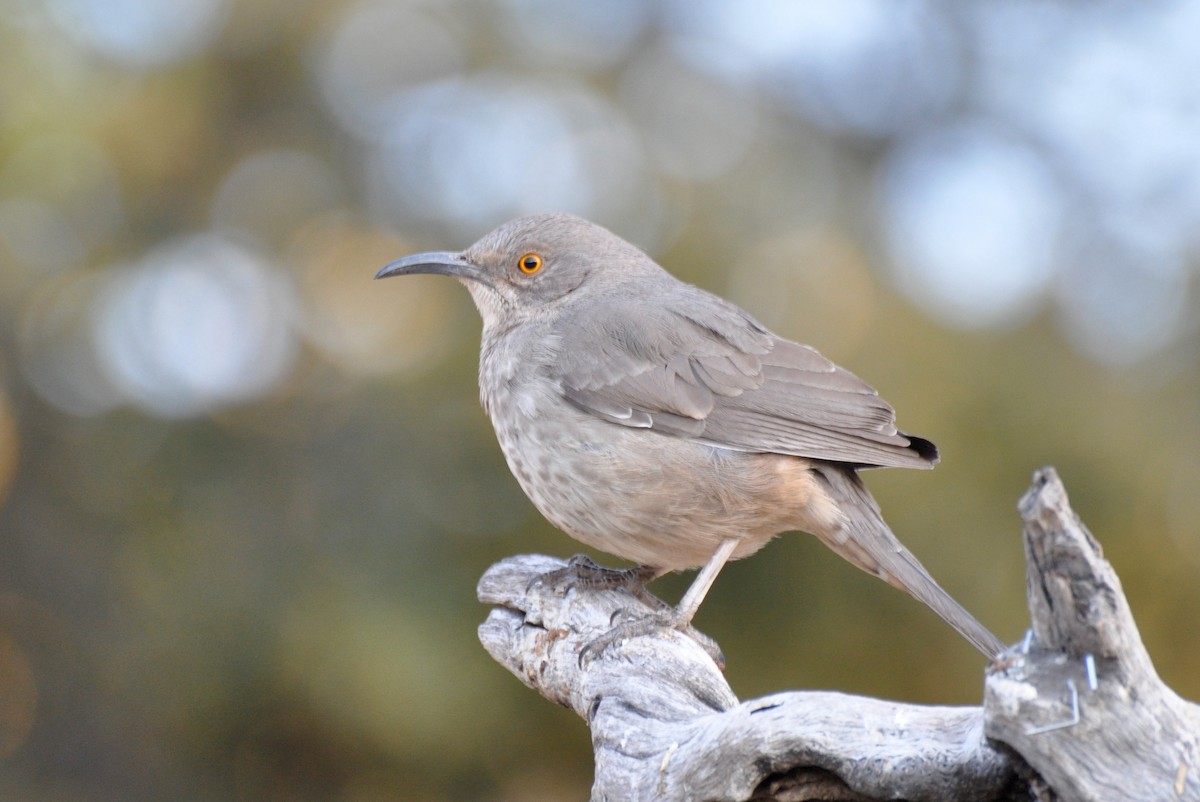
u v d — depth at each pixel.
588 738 13.27
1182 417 13.86
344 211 15.30
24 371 14.93
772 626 13.02
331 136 15.50
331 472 13.79
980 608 12.62
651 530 8.27
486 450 13.30
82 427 14.79
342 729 12.99
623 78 15.78
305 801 13.69
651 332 8.56
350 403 14.18
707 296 9.33
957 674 12.78
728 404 8.30
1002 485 13.19
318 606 13.01
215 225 15.30
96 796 14.20
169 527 14.03
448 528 13.31
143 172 15.02
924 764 5.49
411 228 15.02
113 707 14.29
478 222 14.86
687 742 6.27
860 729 5.70
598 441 8.25
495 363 9.00
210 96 15.23
